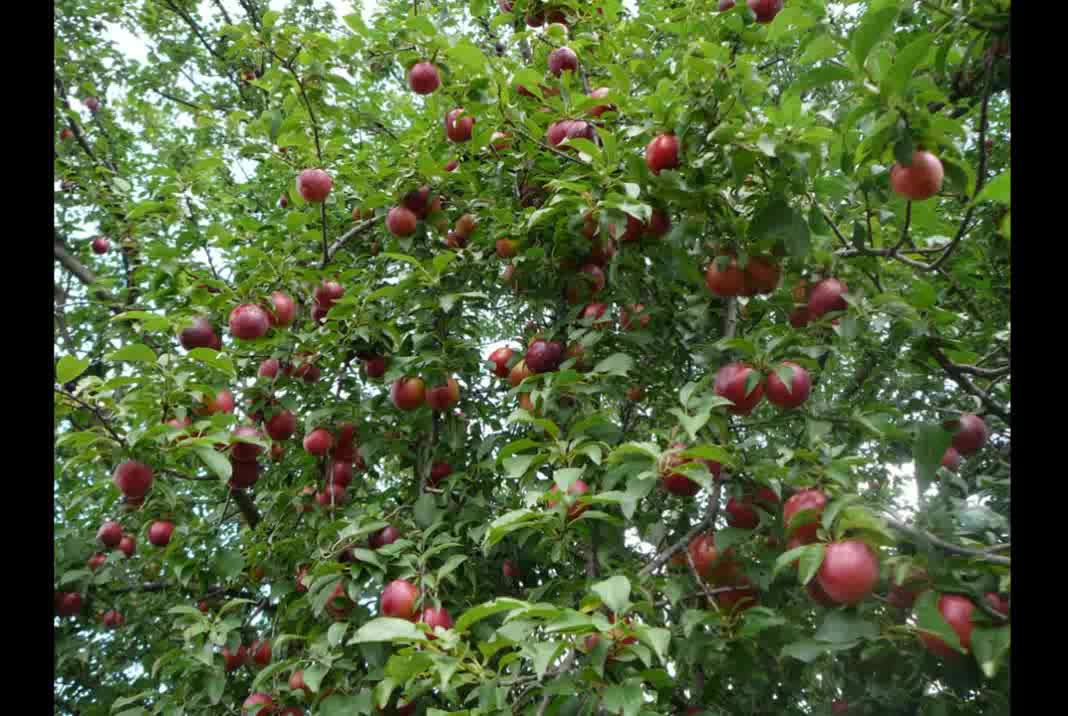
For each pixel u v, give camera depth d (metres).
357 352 4.09
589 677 2.13
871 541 2.11
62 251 6.85
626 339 3.50
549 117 3.94
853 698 2.76
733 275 2.95
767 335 2.86
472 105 3.74
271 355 4.03
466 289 4.21
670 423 3.23
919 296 2.64
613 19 4.54
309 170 4.21
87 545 5.27
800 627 2.88
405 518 3.84
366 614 3.45
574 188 3.15
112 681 6.07
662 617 3.18
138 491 2.98
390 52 4.07
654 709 2.57
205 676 3.75
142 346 2.87
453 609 3.49
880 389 3.73
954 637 1.90
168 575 5.31
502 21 4.54
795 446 3.32
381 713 3.22
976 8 2.21
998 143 3.95
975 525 2.29
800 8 2.86
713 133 2.63
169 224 4.70
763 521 2.79
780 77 5.67
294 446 4.71
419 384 3.94
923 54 2.10
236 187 6.02
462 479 4.02
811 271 2.93
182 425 3.00
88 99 7.65
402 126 6.63
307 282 4.29
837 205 3.23
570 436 2.82
